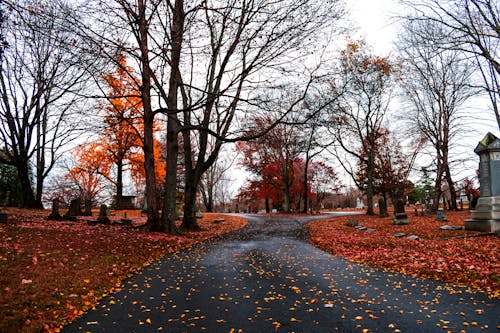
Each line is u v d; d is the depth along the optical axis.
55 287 6.63
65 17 13.57
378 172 33.53
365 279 8.04
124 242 12.66
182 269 9.37
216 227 22.73
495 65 11.53
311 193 54.72
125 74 20.50
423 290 6.95
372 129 31.53
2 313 5.12
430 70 27.66
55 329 5.00
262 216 35.34
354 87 29.22
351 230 18.98
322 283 7.73
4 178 30.83
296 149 41.31
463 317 5.35
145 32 15.20
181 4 15.50
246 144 45.91
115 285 7.53
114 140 31.64
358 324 5.16
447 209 33.81
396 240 13.63
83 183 41.25
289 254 11.95
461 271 8.18
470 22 12.12
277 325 5.16
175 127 17.47
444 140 29.42
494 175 14.05
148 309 5.96
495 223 13.39
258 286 7.50
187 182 20.47
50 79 21.08
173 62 16.50
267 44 15.91
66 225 16.17
